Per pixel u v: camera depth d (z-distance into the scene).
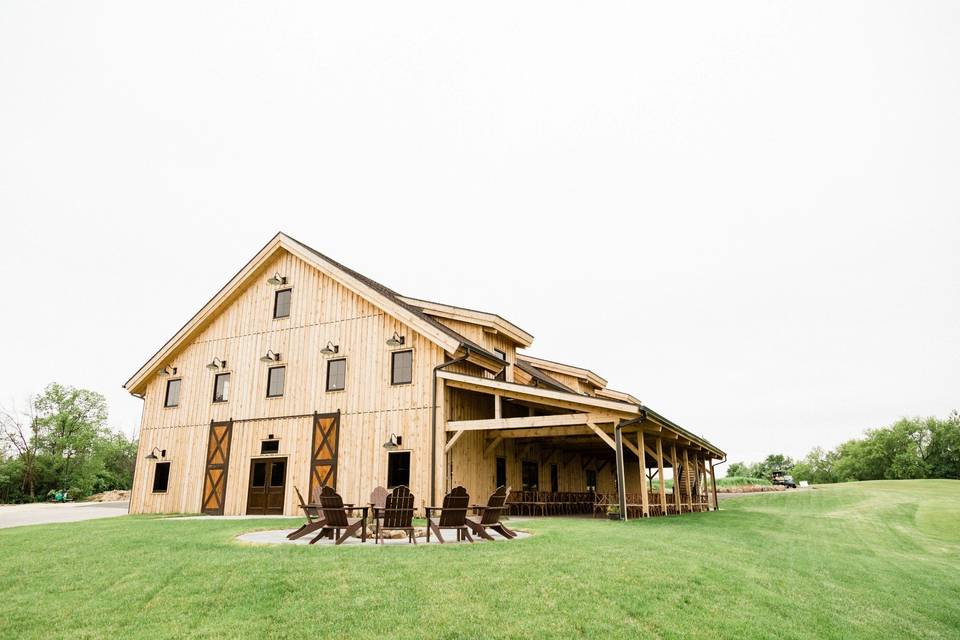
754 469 92.81
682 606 6.12
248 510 18.20
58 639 5.14
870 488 42.22
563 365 27.28
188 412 20.45
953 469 75.19
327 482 17.09
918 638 6.16
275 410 18.64
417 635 5.07
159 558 7.91
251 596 6.06
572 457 24.72
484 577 6.65
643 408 13.71
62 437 50.66
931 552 13.22
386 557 7.68
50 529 12.41
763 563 8.84
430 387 16.20
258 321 19.97
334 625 5.28
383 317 17.50
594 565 7.37
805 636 5.70
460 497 9.45
